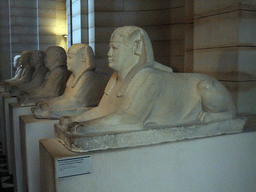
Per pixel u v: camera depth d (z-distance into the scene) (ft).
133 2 16.84
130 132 5.98
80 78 9.57
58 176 5.40
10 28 25.86
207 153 6.81
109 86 7.28
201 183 6.81
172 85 6.89
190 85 7.23
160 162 6.23
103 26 17.24
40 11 25.96
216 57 9.36
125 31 6.65
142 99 6.32
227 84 9.04
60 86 11.67
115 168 5.81
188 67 11.86
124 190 5.93
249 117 9.08
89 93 9.57
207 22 9.63
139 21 16.85
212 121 6.95
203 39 9.86
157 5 16.34
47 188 6.20
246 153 7.42
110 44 6.74
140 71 6.58
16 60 22.04
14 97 13.80
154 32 16.55
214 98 6.97
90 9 17.70
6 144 14.03
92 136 5.72
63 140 6.33
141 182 6.08
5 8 26.48
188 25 11.74
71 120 6.89
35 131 8.70
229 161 7.16
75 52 9.55
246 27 8.68
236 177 7.33
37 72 14.29
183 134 6.55
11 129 11.48
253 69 8.99
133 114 6.24
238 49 8.62
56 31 26.78
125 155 5.87
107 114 6.81
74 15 19.48
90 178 5.63
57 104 9.30
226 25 8.93
